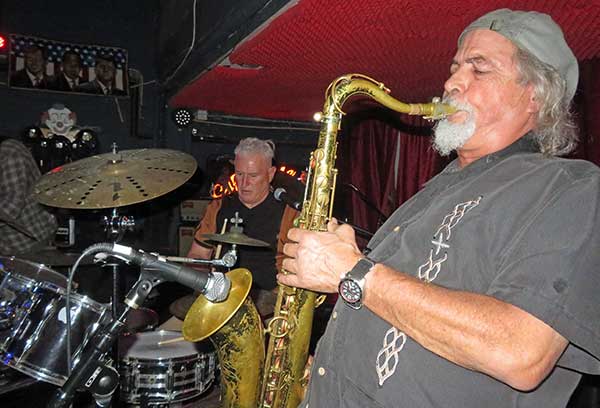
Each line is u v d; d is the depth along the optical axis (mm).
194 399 3729
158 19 5914
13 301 2236
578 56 2766
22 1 5637
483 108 1337
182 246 5785
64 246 5125
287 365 1779
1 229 3920
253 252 3514
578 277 987
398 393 1166
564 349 1024
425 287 1071
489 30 1372
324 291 1233
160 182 2639
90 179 2623
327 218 1747
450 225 1229
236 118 6047
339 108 1729
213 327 1734
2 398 2840
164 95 5871
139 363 2701
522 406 1111
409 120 5477
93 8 5922
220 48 3459
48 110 5715
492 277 1122
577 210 1039
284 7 2408
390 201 5789
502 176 1240
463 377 1111
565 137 1402
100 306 2234
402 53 2990
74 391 1533
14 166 3873
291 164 6219
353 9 2293
